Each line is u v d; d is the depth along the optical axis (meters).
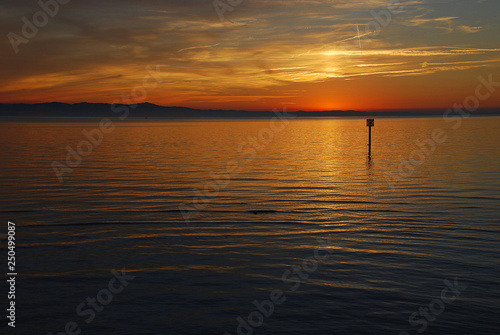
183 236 11.05
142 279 8.20
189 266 8.91
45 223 12.17
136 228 11.77
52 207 14.07
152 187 17.62
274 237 10.95
